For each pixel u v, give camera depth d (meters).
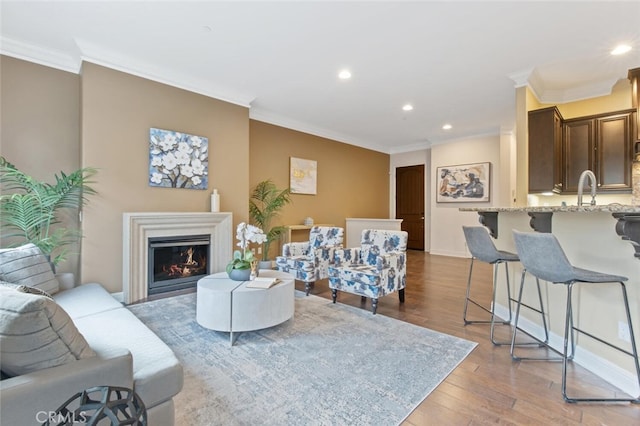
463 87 4.16
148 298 3.52
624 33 2.86
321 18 2.67
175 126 3.81
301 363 2.12
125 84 3.44
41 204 2.97
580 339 2.14
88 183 3.21
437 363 2.14
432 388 1.84
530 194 3.80
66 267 3.28
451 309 3.31
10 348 0.95
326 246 4.12
